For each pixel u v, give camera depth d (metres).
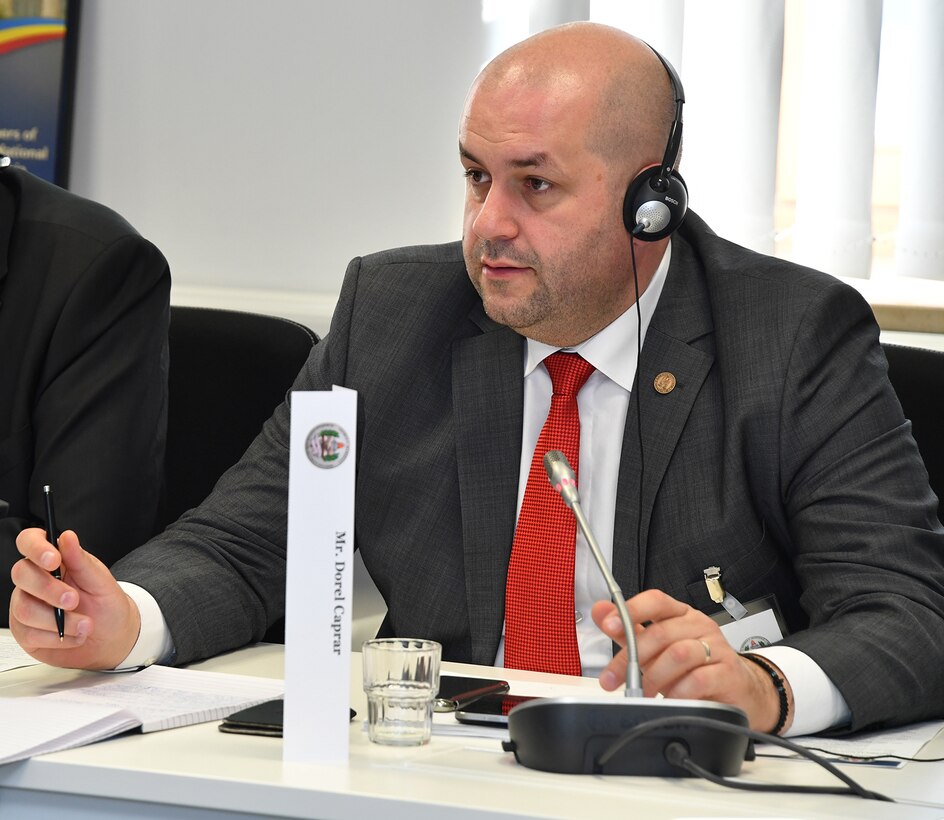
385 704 1.74
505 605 2.52
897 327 3.93
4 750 1.59
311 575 1.63
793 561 2.54
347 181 4.30
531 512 2.54
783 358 2.51
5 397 3.28
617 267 2.51
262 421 3.37
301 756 1.61
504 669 2.29
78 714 1.76
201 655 2.36
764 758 1.77
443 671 2.25
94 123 4.46
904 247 3.83
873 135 3.83
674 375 2.59
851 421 2.47
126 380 3.28
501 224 2.44
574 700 1.60
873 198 3.95
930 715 2.09
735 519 2.47
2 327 3.31
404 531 2.65
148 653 2.22
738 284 2.66
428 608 2.59
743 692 1.82
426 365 2.75
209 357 3.44
